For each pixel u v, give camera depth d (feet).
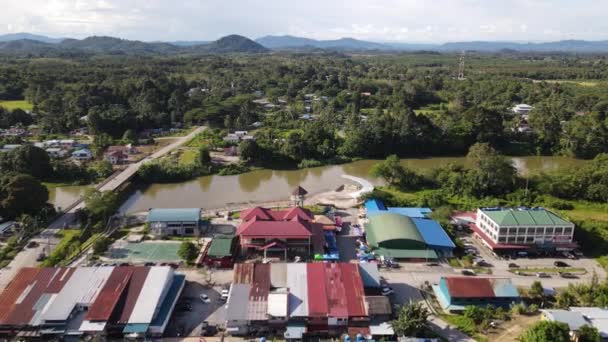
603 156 514.68
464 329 248.11
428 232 356.79
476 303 269.23
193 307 267.39
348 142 651.25
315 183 534.78
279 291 261.85
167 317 247.09
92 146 630.74
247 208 437.99
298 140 626.64
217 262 317.42
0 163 498.69
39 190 391.24
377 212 393.09
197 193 493.77
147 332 238.89
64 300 247.50
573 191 460.96
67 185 498.69
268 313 244.22
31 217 369.91
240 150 598.75
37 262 315.78
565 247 339.57
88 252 333.83
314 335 242.78
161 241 358.64
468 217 399.65
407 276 307.99
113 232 372.58
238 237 354.13
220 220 404.77
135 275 267.39
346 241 361.92
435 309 268.62
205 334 242.99
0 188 386.32
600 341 225.35
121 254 333.42
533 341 218.79
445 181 489.67
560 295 272.72
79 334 231.30
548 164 645.51
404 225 353.92
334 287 265.13
